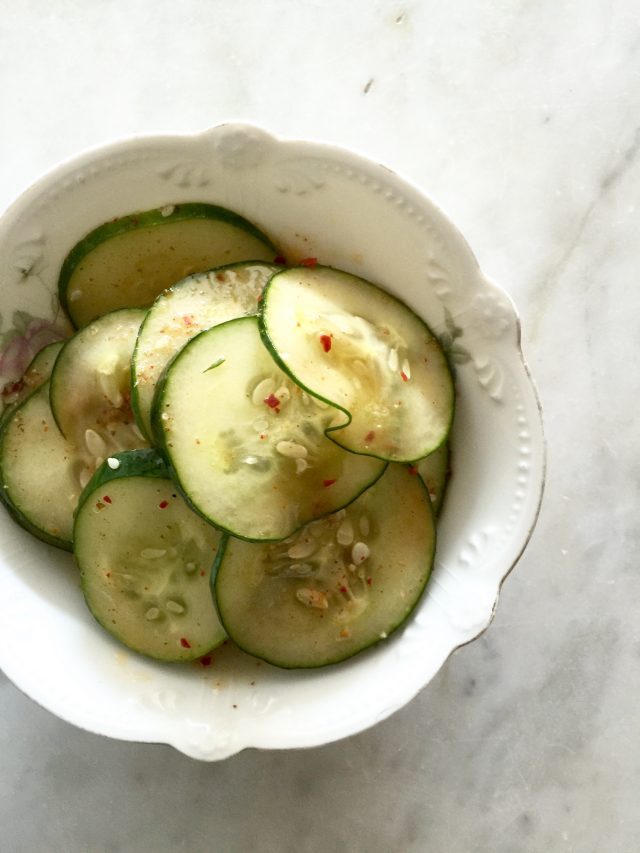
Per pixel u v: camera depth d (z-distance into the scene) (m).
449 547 0.19
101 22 0.23
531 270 0.23
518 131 0.23
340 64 0.23
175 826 0.22
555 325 0.23
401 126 0.23
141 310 0.20
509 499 0.19
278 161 0.18
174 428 0.17
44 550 0.20
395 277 0.19
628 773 0.22
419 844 0.22
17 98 0.23
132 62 0.23
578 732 0.22
